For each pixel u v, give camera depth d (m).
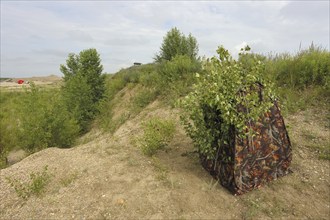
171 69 9.13
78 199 3.53
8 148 9.98
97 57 14.14
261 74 3.68
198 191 3.36
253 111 3.19
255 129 3.28
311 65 5.77
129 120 8.91
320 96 5.28
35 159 5.48
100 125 11.21
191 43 13.16
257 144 3.30
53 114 8.66
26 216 3.42
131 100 11.37
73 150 5.57
